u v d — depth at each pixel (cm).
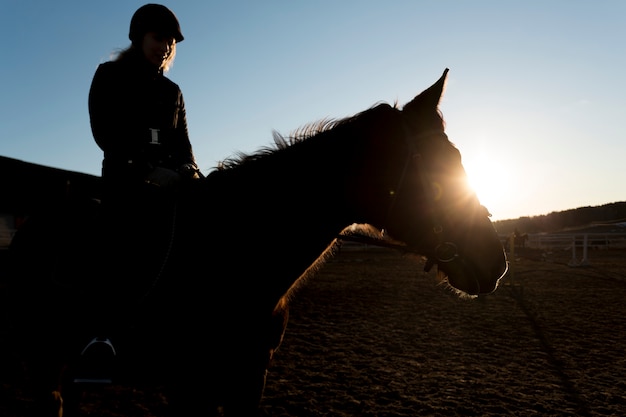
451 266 233
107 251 260
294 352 632
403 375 538
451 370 558
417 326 798
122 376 268
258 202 257
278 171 257
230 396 249
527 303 1034
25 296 304
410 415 427
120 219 260
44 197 323
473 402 457
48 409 302
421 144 231
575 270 1803
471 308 970
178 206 265
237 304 250
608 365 581
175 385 259
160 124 288
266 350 259
